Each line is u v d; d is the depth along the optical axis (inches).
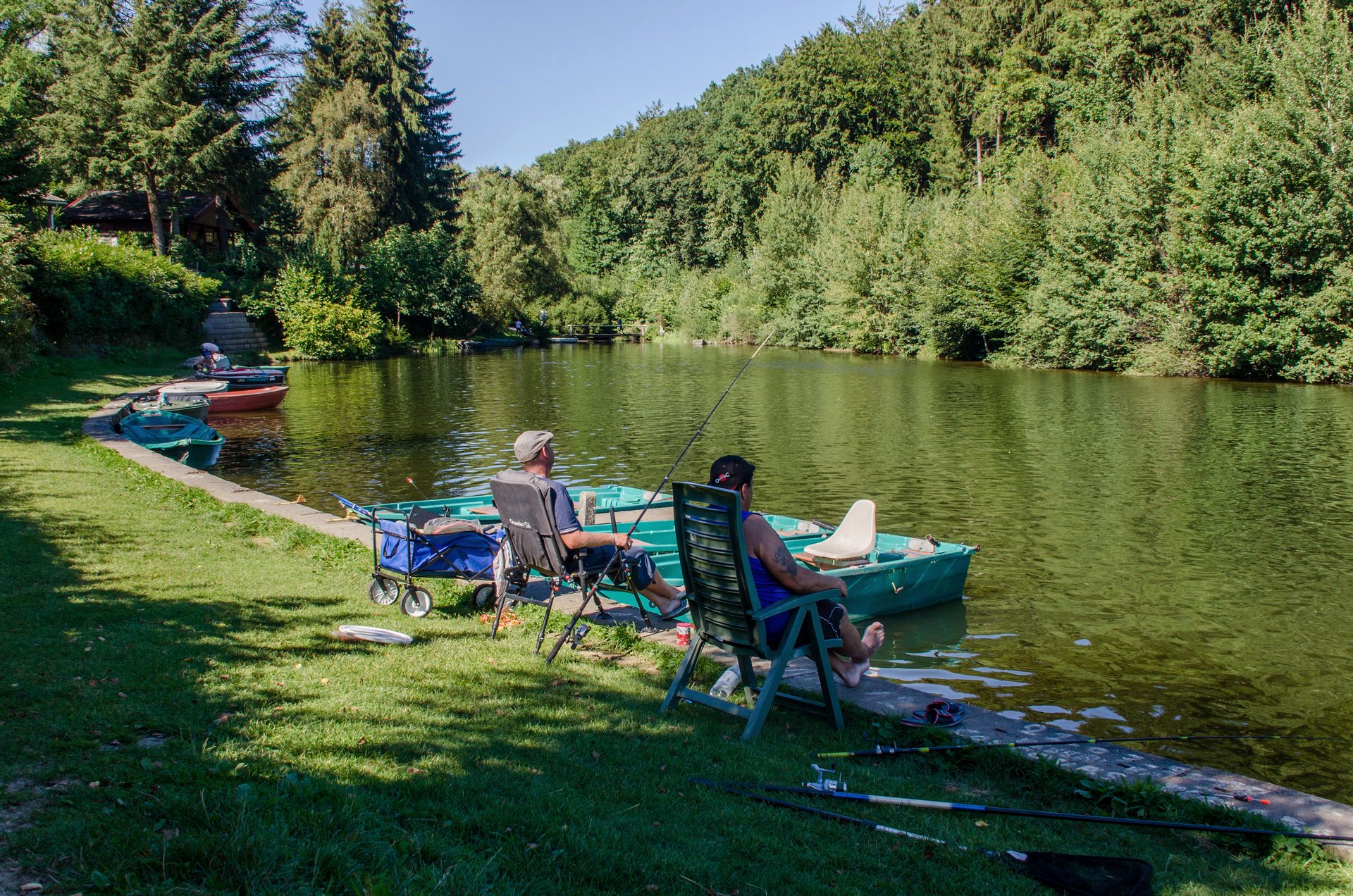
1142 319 1264.8
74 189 1572.3
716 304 2356.1
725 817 130.3
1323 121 1096.2
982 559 378.3
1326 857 129.4
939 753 158.4
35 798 115.3
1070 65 2098.9
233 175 1593.3
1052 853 123.3
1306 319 1090.1
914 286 1710.1
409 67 2338.8
